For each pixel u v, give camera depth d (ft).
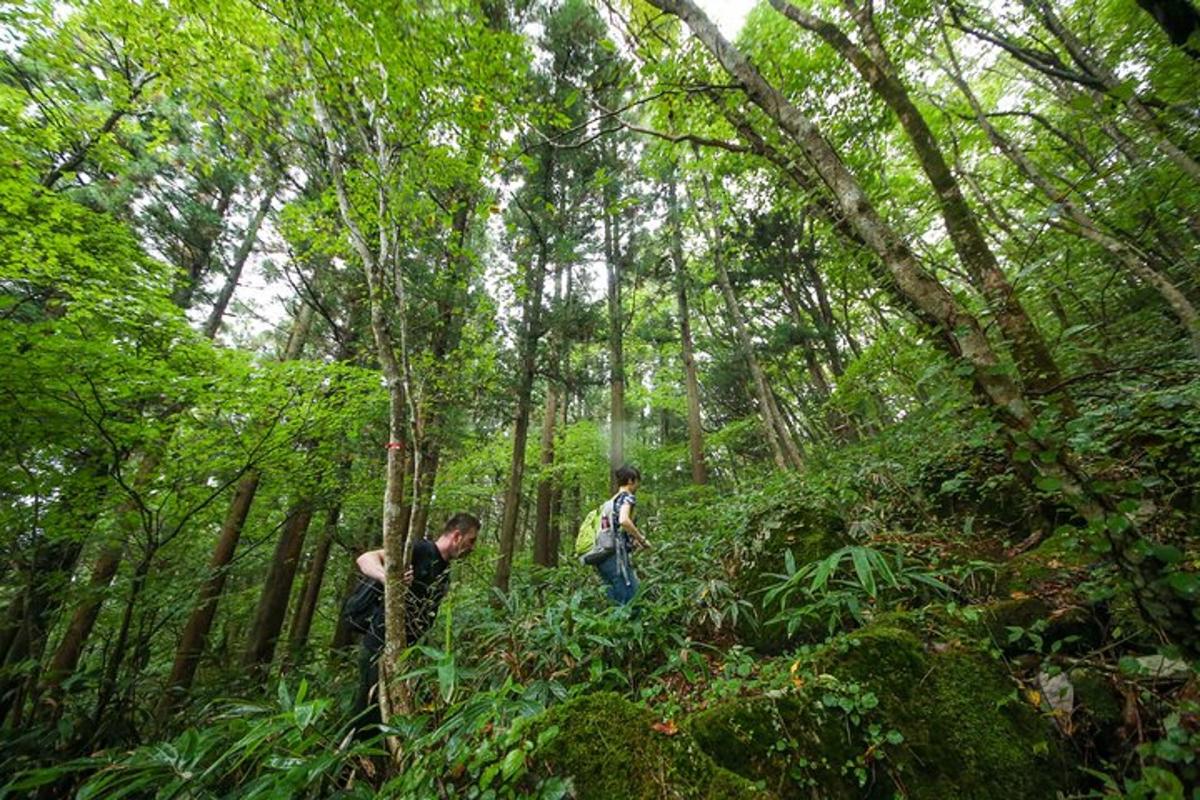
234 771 7.52
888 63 10.39
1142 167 12.25
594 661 9.37
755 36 19.94
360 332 24.41
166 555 15.14
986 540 11.59
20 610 14.05
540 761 5.47
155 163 22.07
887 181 19.07
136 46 14.87
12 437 11.53
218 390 13.66
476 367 23.18
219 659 18.70
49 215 13.12
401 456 8.99
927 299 7.96
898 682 6.63
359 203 13.93
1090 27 17.58
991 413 7.03
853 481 15.64
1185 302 10.36
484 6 20.79
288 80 12.73
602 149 29.81
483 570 24.98
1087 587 7.23
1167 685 5.73
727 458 52.49
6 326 10.09
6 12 15.23
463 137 13.28
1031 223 9.18
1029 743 5.96
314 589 30.45
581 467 38.65
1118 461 8.89
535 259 26.58
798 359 37.88
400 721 6.75
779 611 10.41
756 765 5.82
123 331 13.00
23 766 10.37
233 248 29.27
